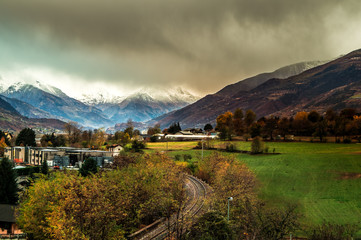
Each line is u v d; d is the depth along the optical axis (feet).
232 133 649.20
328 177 294.46
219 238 133.18
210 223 136.67
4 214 222.48
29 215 156.25
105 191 140.77
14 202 252.21
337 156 374.43
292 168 338.54
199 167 328.90
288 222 145.69
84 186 133.39
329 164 339.16
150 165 250.98
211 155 336.70
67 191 130.31
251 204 167.32
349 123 563.89
